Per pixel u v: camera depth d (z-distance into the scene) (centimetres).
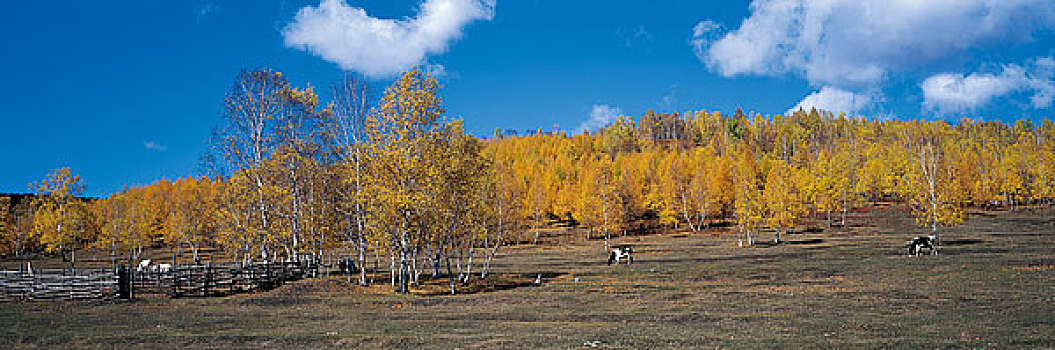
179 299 3012
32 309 2567
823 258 4828
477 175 3822
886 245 5628
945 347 1555
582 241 9200
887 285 3083
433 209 3372
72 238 6462
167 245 10194
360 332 1994
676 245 7556
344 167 3888
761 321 2144
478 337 1842
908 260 4225
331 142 3978
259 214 4025
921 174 5722
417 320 2308
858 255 4934
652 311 2550
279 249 4809
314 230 4350
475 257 6925
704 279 3866
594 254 6769
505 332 1970
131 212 7744
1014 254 4278
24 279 3048
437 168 3456
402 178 3388
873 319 2122
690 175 11856
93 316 2367
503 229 4894
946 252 4753
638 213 10588
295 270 4131
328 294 3259
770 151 17612
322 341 1784
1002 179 9962
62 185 6231
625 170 12219
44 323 2155
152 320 2267
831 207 8944
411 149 3372
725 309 2555
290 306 2817
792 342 1686
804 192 8888
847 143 15438
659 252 6656
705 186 10131
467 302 3003
